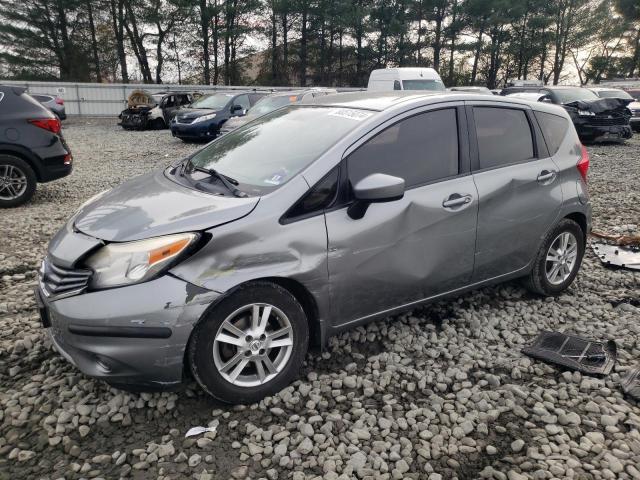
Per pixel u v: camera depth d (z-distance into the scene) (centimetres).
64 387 317
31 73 4209
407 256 344
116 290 272
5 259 545
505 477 251
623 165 1177
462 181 370
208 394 307
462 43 4838
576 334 390
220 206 297
